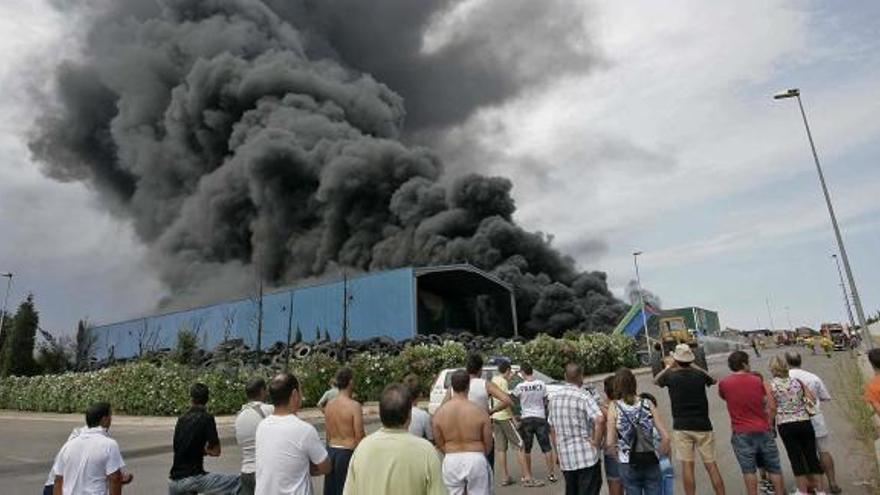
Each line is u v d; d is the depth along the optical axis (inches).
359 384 895.7
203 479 229.1
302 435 171.8
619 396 234.7
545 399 352.8
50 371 1600.6
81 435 197.9
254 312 1599.4
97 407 202.1
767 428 264.8
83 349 1863.9
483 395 307.4
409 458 141.9
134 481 415.8
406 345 1092.5
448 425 209.6
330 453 230.1
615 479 251.3
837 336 1953.7
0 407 1325.0
